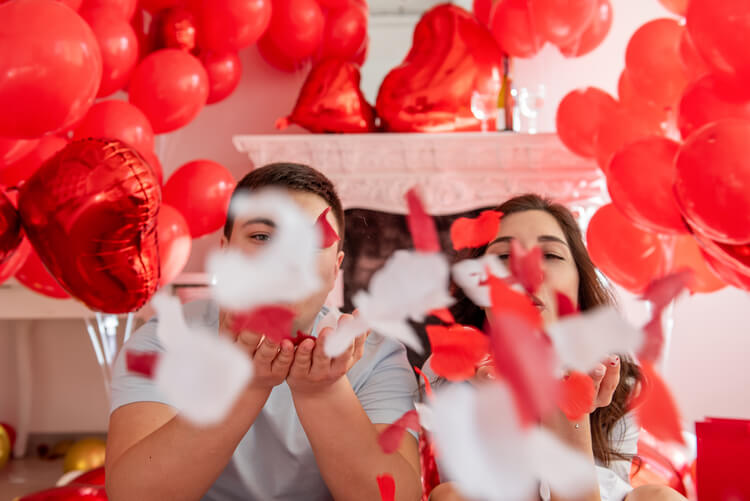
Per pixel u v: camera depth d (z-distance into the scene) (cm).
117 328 262
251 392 58
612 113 192
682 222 156
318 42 246
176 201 208
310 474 89
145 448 66
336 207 78
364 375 92
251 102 285
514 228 90
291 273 15
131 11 199
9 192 149
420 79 243
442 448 12
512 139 239
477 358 23
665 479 119
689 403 260
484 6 247
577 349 14
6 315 244
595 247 189
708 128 133
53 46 115
